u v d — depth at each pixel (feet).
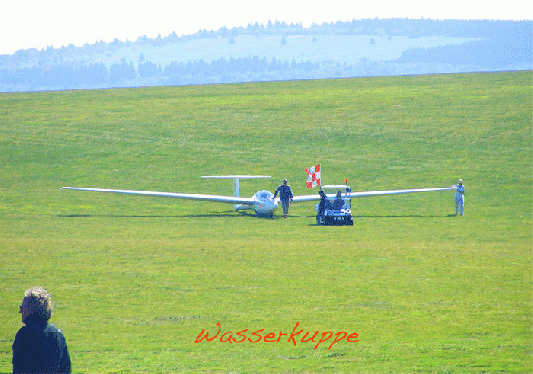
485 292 149.89
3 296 146.30
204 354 107.96
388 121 645.92
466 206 358.64
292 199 322.96
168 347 111.75
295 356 107.04
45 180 455.22
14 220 305.53
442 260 192.54
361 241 237.25
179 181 453.17
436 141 558.97
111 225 290.35
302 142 577.02
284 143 574.56
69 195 400.26
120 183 446.19
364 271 175.22
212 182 449.48
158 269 178.29
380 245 225.56
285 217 321.52
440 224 293.23
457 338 115.65
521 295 146.82
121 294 148.66
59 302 141.08
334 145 562.25
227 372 98.89
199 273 172.65
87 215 329.31
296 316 130.41
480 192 400.06
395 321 126.72
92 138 601.21
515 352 107.65
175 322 126.62
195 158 525.34
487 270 176.45
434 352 108.06
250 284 158.92
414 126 617.62
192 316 130.62
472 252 208.44
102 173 477.77
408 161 499.10
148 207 363.56
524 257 197.98
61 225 289.12
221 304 139.74
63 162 513.45
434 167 478.18
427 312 132.87
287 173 473.67
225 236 252.42
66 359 73.26
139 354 107.76
